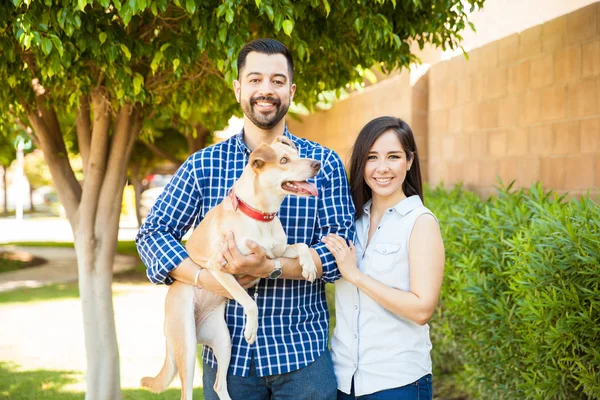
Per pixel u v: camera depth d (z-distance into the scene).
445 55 7.34
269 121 2.32
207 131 10.84
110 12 3.19
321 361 2.33
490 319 3.47
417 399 2.31
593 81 4.59
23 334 6.40
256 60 2.27
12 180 39.59
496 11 6.60
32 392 4.53
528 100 5.45
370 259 2.38
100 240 3.89
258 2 2.62
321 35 3.61
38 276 10.46
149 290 9.21
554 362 2.94
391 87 8.33
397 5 3.55
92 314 3.87
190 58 3.22
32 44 2.89
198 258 2.35
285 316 2.30
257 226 2.22
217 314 2.39
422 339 2.36
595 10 4.55
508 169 5.80
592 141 4.61
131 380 4.86
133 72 3.57
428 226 2.31
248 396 2.32
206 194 2.43
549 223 3.09
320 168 2.32
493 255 3.68
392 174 2.39
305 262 2.21
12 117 4.18
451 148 6.96
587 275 2.81
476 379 3.77
